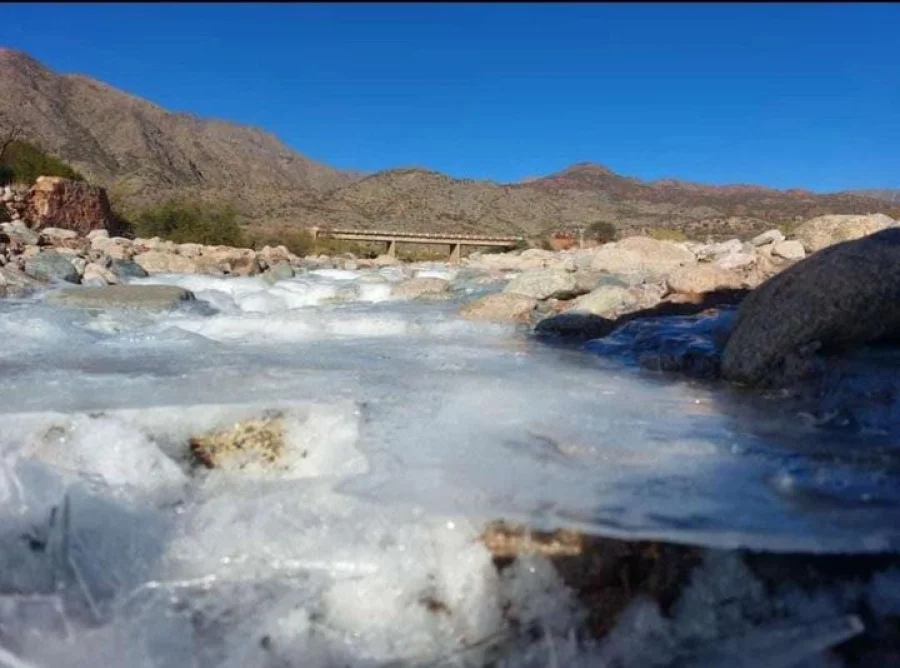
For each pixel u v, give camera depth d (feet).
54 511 7.72
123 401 9.86
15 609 7.00
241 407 9.34
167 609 6.90
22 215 36.86
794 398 11.07
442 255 63.93
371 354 14.90
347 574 6.89
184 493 8.25
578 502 7.20
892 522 6.81
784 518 6.89
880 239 12.42
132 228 50.60
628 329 17.26
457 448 8.64
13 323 16.78
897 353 11.69
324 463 8.71
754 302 12.80
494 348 16.25
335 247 58.65
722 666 6.32
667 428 9.53
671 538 6.57
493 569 6.75
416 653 6.62
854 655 6.28
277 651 6.70
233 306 25.09
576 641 6.57
